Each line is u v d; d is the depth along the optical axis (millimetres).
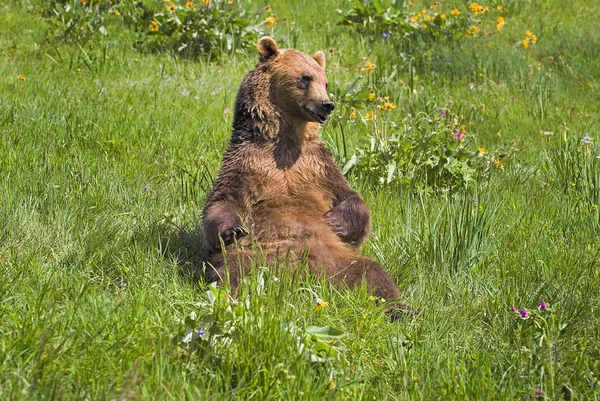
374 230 11070
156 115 14758
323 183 10305
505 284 9617
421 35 21219
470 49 20125
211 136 14273
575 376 7598
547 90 18500
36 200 11039
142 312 8156
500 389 7371
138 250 9789
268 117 10242
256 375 7129
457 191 12773
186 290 9039
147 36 19516
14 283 8664
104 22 20250
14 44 18531
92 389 6703
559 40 22016
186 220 11180
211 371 7160
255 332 7457
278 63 10336
